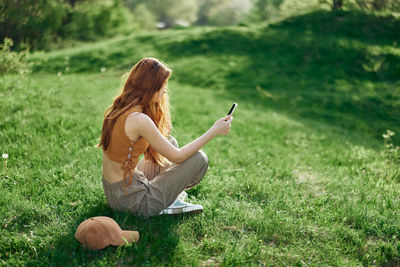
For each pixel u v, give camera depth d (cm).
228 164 492
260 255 245
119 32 3206
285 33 1906
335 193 392
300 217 315
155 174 293
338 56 1656
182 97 1117
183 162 264
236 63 1644
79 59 1658
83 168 387
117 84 1186
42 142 457
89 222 234
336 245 270
